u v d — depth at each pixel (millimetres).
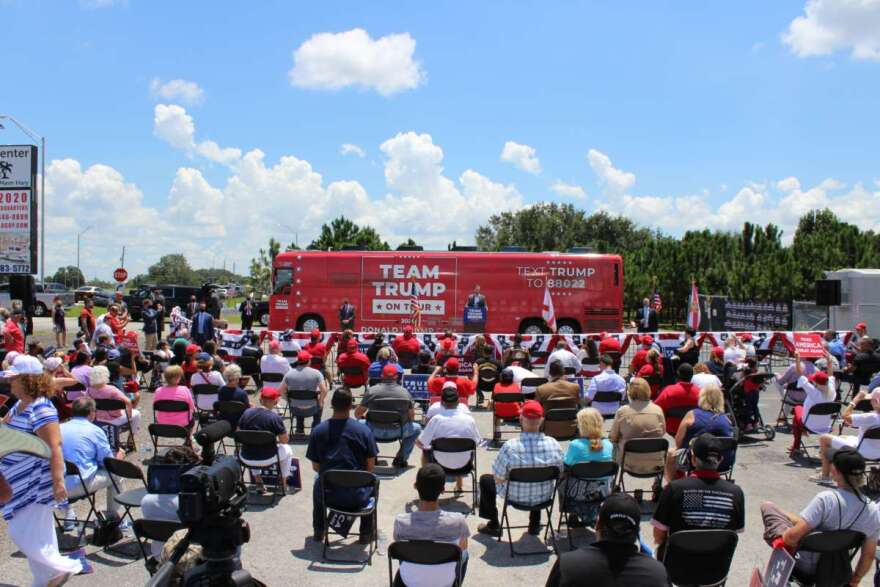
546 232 75688
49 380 4969
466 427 7383
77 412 6332
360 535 6402
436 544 4445
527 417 6312
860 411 9602
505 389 10180
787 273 33250
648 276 39875
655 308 24438
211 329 18438
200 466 3303
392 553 4512
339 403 6340
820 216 57844
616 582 3082
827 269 33844
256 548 6277
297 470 8039
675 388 8398
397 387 9008
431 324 24562
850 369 14086
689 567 4418
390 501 7715
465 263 24484
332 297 24844
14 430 4324
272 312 25078
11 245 25812
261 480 7848
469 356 14477
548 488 6281
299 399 10469
